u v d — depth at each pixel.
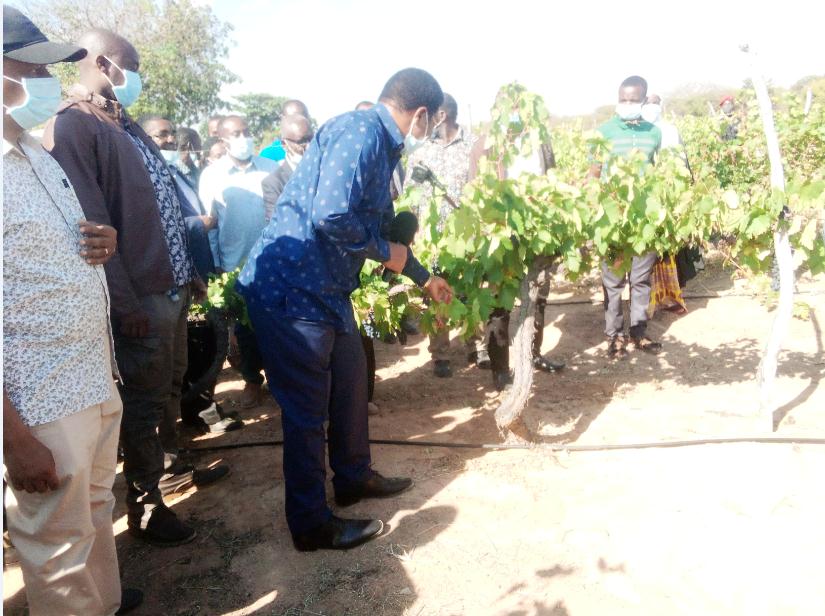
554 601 2.53
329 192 2.50
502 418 3.69
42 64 1.92
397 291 3.64
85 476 2.02
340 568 2.81
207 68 27.70
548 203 3.49
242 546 3.03
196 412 4.32
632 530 2.93
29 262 1.87
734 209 3.79
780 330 3.73
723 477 3.31
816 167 7.82
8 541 3.00
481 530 3.02
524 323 3.59
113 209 2.73
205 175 5.18
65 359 1.96
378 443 3.99
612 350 5.36
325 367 2.83
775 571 2.61
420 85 2.67
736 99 8.72
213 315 4.00
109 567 2.35
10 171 1.85
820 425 3.86
